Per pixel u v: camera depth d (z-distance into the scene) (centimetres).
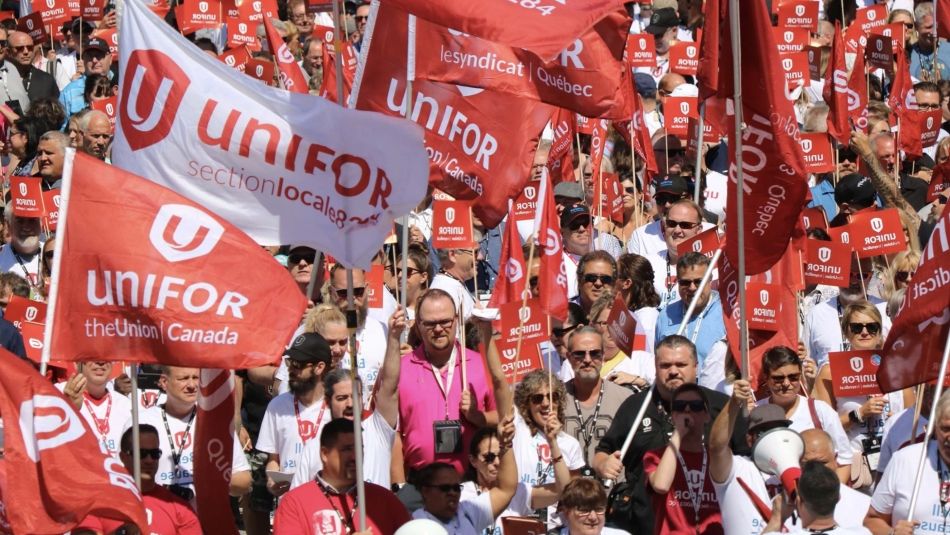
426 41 3319
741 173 3058
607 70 3247
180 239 2852
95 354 2842
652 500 3200
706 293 3872
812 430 3156
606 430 3522
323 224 2931
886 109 5456
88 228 2836
